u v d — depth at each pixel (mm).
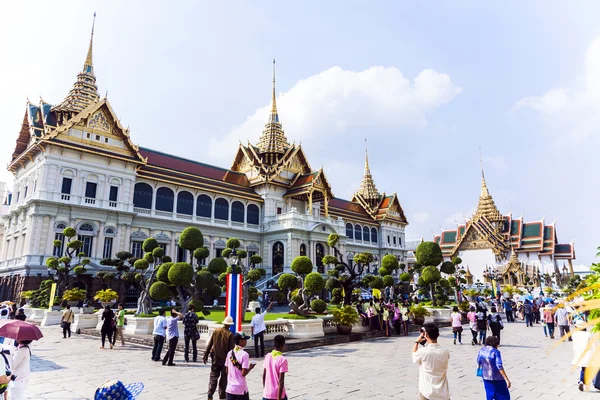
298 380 12922
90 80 55844
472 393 11344
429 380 7371
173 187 54906
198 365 15711
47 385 12445
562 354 18391
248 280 27438
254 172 69625
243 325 19531
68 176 44406
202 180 59656
